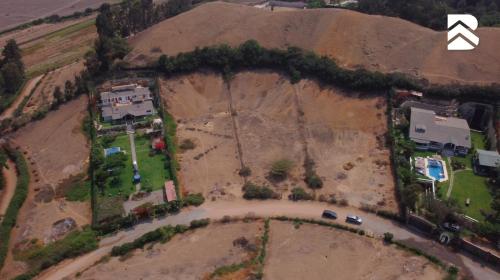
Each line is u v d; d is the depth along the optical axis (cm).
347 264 9175
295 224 10369
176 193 11200
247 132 13562
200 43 16588
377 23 15962
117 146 13100
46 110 14562
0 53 19350
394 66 14562
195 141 13300
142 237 10062
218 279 8781
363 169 11875
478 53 14412
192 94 15188
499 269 9038
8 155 13175
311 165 12106
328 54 15250
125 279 8988
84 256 9919
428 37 15200
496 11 18912
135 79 15662
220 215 10781
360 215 10550
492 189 11019
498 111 12825
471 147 12362
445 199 10662
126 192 11444
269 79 15262
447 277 8781
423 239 9838
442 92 13462
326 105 14050
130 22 19238
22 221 10806
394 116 13212
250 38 16425
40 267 9550
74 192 11606
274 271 8994
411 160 11906
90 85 15238
